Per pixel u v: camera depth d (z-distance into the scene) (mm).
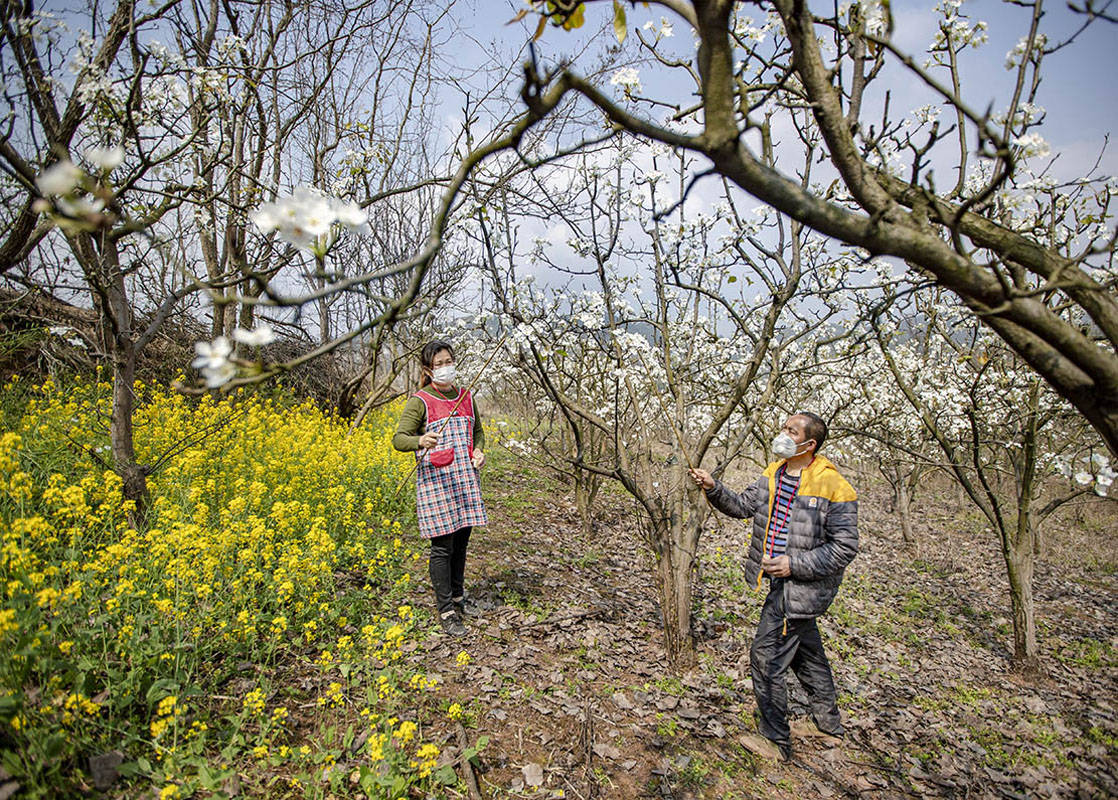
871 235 1333
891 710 4062
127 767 2178
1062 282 1404
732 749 3209
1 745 1951
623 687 3596
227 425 5855
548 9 1349
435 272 8289
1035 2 1867
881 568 7773
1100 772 3592
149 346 8195
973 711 4234
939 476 14039
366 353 8258
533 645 3889
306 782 2346
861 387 7539
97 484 3574
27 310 7117
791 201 1297
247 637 3088
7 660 2145
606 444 7160
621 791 2758
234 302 1185
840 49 2455
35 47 2918
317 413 8859
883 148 3250
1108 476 2240
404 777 2484
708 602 5328
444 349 3932
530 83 1232
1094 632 6223
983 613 6480
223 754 2379
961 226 1742
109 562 2842
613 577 5621
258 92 4852
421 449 3814
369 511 5020
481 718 3035
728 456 4301
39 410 5297
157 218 3479
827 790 3053
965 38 2785
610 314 4070
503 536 6117
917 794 3156
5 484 2943
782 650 3242
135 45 3092
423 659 3430
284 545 3867
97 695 2490
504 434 9500
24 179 2596
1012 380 5664
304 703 2904
